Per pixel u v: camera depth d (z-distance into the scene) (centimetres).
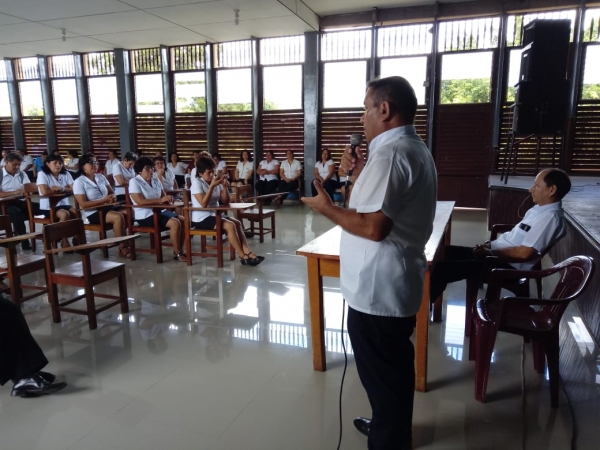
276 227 615
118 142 956
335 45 775
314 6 706
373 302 146
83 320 301
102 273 292
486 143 724
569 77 662
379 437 154
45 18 677
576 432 183
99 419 192
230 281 382
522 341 268
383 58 751
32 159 977
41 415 196
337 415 195
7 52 933
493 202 549
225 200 464
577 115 669
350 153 179
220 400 206
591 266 190
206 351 255
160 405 203
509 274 225
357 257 148
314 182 146
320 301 224
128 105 916
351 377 226
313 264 220
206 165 430
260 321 298
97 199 470
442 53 720
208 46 841
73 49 902
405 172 136
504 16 675
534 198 248
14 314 208
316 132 806
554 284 373
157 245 438
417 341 209
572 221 322
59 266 434
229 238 428
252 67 822
